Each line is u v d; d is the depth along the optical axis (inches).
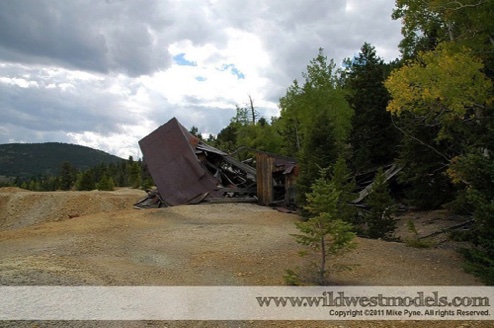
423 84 428.5
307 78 1202.0
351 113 1136.8
